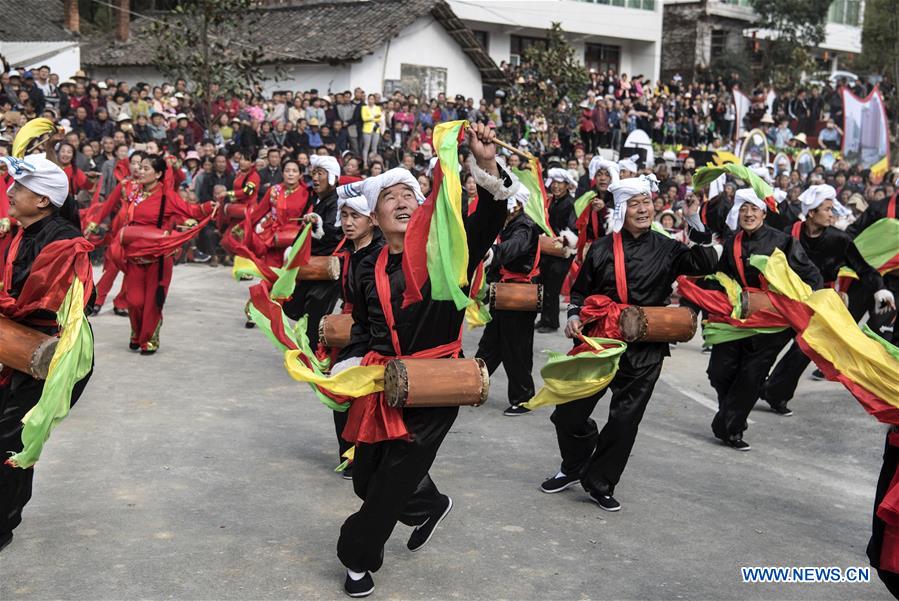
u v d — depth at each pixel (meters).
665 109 28.58
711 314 7.56
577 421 5.94
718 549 5.30
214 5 18.80
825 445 7.81
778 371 8.66
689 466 6.98
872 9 41.09
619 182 5.89
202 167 16.86
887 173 16.42
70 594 4.35
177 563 4.72
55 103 17.38
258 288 5.12
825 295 4.61
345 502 5.71
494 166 4.23
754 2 38.09
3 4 27.92
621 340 5.77
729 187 12.31
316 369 4.99
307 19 26.95
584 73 23.95
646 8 34.84
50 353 4.53
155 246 9.23
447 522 5.48
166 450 6.56
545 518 5.64
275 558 4.84
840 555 5.32
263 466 6.33
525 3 31.72
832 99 31.88
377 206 4.46
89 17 32.38
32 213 4.76
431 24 26.70
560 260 11.93
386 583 4.62
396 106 22.06
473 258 4.38
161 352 9.70
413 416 4.32
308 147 19.58
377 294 4.41
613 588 4.69
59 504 5.48
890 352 4.48
